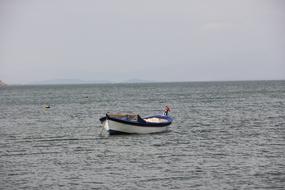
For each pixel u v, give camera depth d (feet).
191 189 74.49
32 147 119.85
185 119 188.85
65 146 120.57
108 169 89.86
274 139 126.11
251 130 147.74
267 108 240.53
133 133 140.67
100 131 151.84
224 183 77.61
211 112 222.07
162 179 81.00
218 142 122.01
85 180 81.25
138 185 77.36
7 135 145.48
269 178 80.38
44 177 83.92
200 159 98.07
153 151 109.70
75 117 211.00
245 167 89.15
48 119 202.69
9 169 91.04
